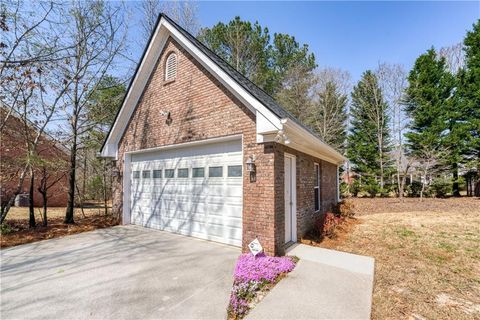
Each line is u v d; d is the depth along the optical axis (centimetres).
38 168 934
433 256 589
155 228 871
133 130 934
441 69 2102
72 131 1041
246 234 573
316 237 739
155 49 838
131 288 410
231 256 561
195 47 678
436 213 1285
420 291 408
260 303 355
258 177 561
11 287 420
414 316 334
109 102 1161
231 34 1947
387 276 467
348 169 2577
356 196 2367
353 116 2520
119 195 990
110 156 1006
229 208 655
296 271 470
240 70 1959
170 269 489
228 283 426
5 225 862
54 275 469
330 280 431
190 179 761
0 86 809
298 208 698
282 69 2369
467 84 1991
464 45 2170
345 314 326
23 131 914
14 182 1039
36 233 812
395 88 2295
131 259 550
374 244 690
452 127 2022
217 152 691
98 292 397
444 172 2052
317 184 945
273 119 521
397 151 2166
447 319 329
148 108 873
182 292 395
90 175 1370
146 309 346
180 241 695
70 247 656
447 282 445
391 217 1170
